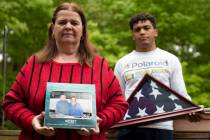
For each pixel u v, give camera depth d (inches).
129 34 417.7
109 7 447.2
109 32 440.1
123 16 423.5
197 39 420.8
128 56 160.2
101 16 478.6
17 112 114.6
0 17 350.0
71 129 113.6
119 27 441.1
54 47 122.8
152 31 157.9
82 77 117.2
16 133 164.1
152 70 153.8
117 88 121.5
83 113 109.7
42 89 115.6
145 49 157.6
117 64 161.0
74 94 111.1
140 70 155.0
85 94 111.4
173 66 153.7
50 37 124.2
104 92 117.6
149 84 146.6
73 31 119.1
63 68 118.1
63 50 120.7
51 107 109.5
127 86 156.4
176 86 151.8
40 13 389.7
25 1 378.0
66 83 113.0
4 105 117.8
